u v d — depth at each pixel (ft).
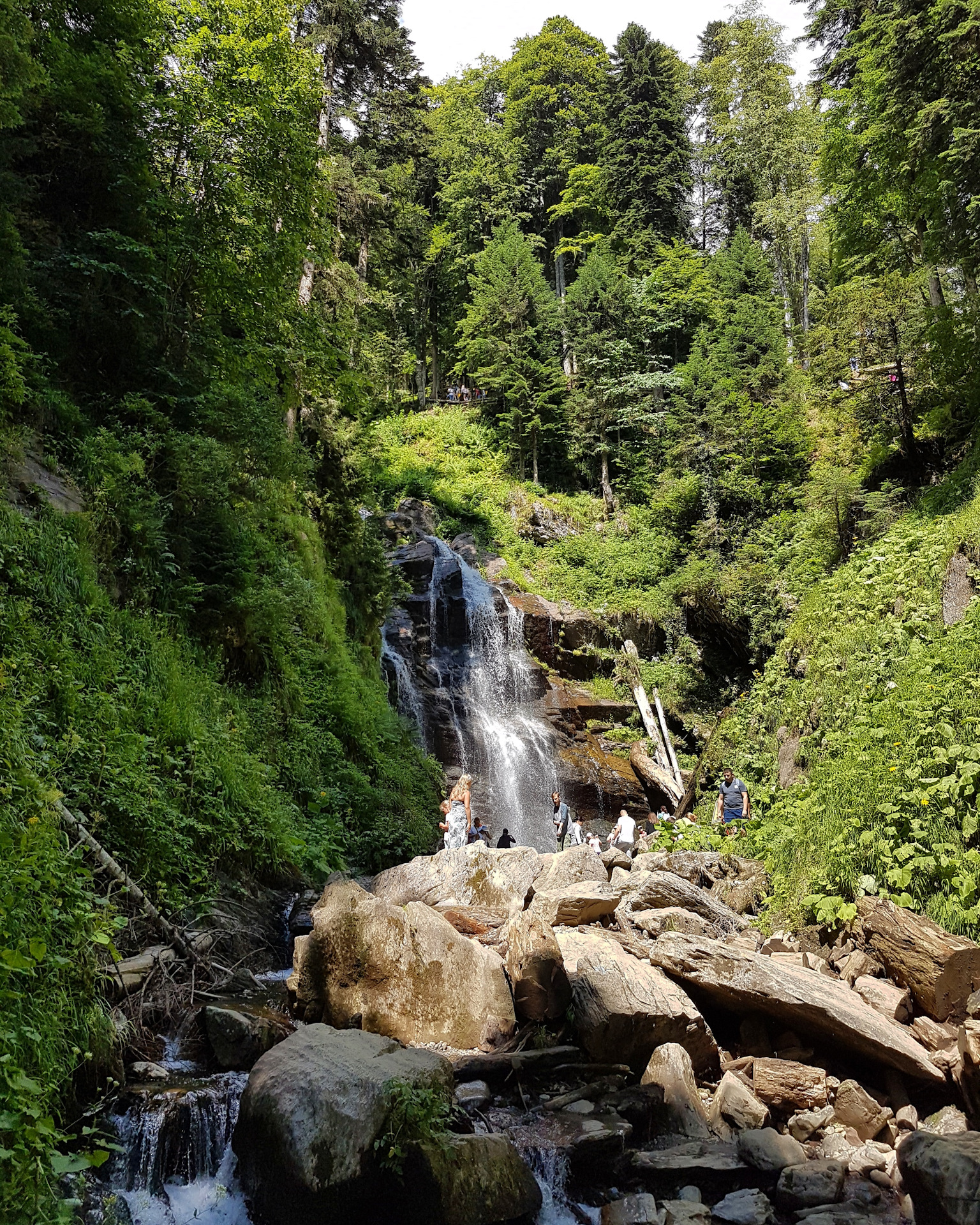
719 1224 16.16
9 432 30.30
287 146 48.75
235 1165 16.66
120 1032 18.22
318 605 50.65
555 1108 18.95
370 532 67.72
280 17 49.93
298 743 40.19
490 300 129.39
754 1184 17.81
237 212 46.73
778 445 104.42
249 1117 16.60
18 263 35.14
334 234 68.23
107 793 23.80
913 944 22.16
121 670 28.66
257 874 30.14
